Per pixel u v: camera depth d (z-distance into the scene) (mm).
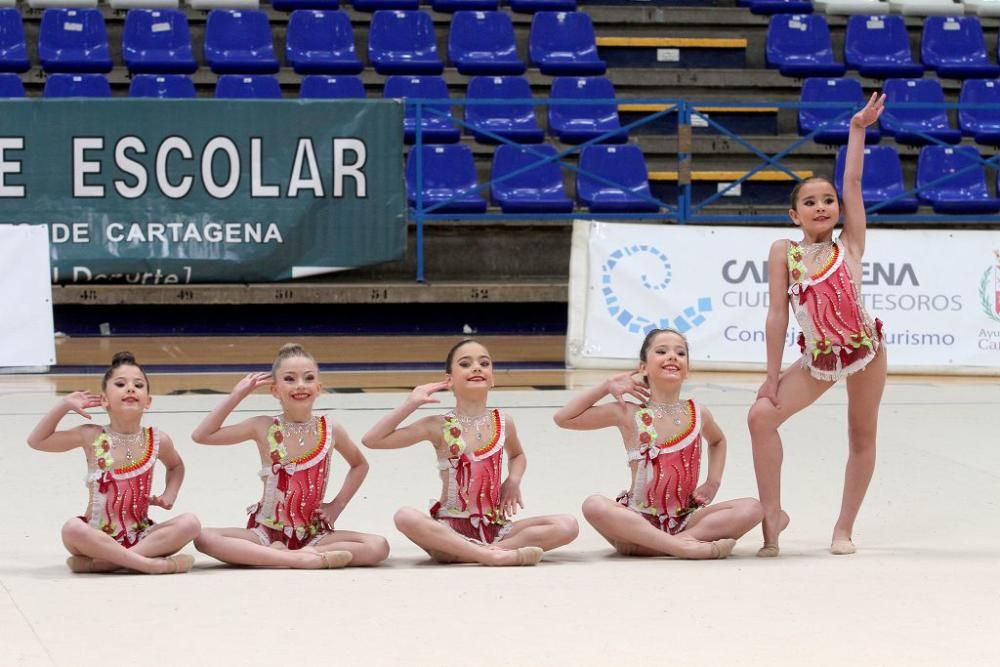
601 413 7262
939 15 23094
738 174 20578
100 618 5652
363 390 13352
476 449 7062
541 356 16297
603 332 15234
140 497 6770
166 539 6652
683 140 17781
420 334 18469
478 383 7062
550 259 19234
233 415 11688
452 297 17516
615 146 19328
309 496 6996
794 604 5926
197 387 13523
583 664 4961
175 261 16672
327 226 16938
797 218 7477
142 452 6789
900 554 7234
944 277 15375
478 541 7062
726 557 7121
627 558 7164
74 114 16375
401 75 20453
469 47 21188
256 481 9109
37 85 20016
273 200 16797
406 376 14383
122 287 16734
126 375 6758
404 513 6895
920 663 4973
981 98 21062
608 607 5871
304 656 5059
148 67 19938
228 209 16734
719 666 4934
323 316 18359
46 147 16359
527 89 20156
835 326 7246
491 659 5023
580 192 19125
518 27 22078
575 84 20375
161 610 5793
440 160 18938
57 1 20922
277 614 5730
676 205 20422
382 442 6980
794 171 20703
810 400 7355
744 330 15266
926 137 19422
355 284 17375
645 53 21922
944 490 9086
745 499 7289
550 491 8859
